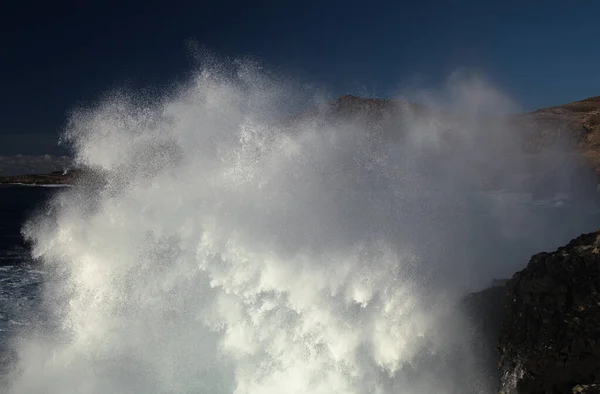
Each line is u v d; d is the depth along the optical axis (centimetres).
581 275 748
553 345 717
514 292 809
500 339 796
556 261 775
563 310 736
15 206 6044
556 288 754
